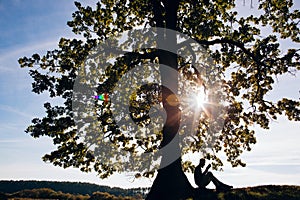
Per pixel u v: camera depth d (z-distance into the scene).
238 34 21.66
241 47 21.27
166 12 20.14
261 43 21.55
